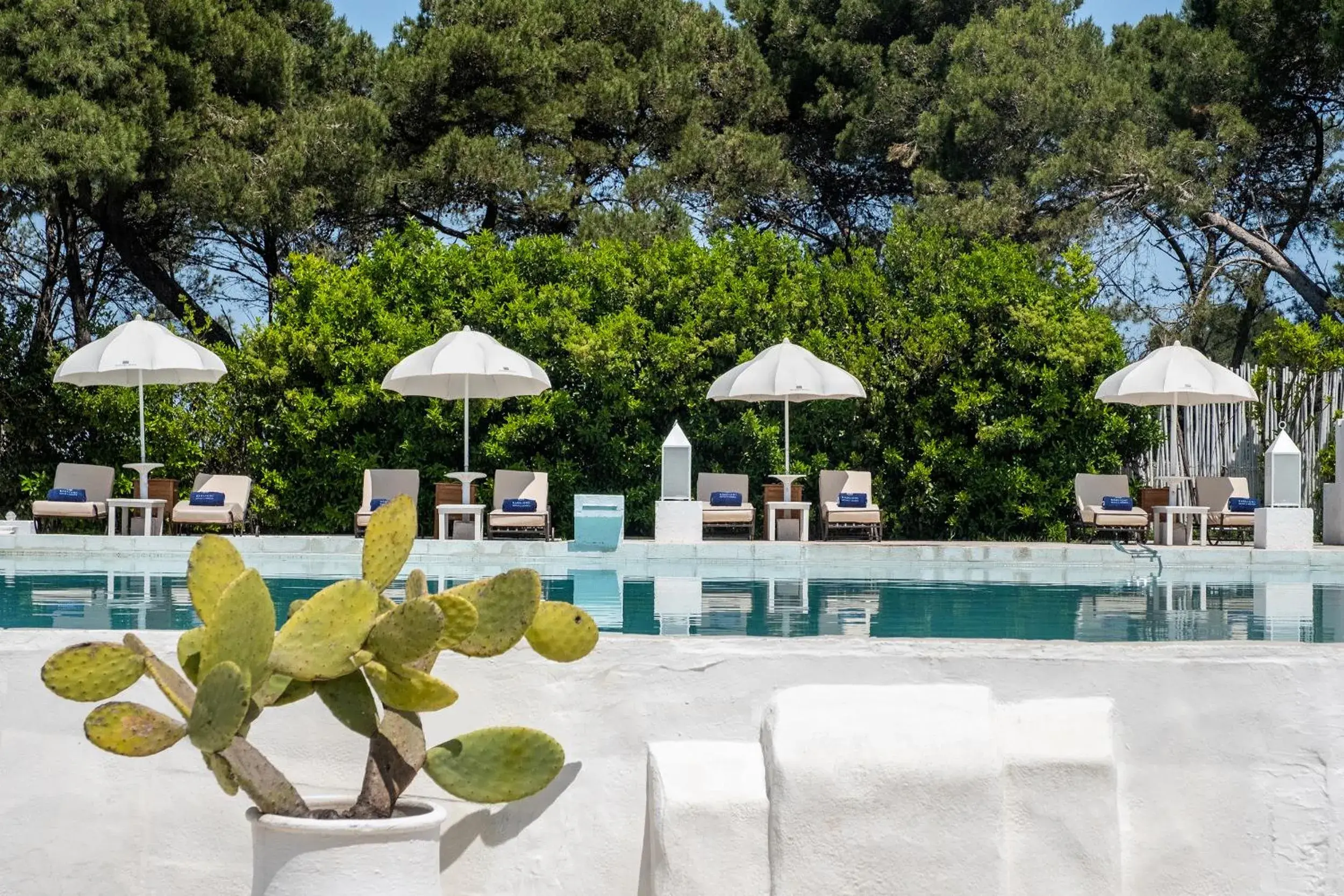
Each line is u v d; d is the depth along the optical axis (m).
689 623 7.61
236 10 19.77
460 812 3.02
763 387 14.66
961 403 16.33
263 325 16.83
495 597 2.78
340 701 2.77
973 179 21.58
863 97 23.47
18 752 3.13
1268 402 17.12
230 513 14.48
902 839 2.75
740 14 25.56
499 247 17.06
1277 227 24.20
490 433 16.09
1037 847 2.87
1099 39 23.80
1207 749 3.05
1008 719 2.96
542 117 20.91
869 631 7.25
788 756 2.78
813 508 16.64
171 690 2.66
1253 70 20.98
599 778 3.08
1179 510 14.52
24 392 16.80
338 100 19.61
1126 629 7.39
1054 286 17.05
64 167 16.06
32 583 10.00
